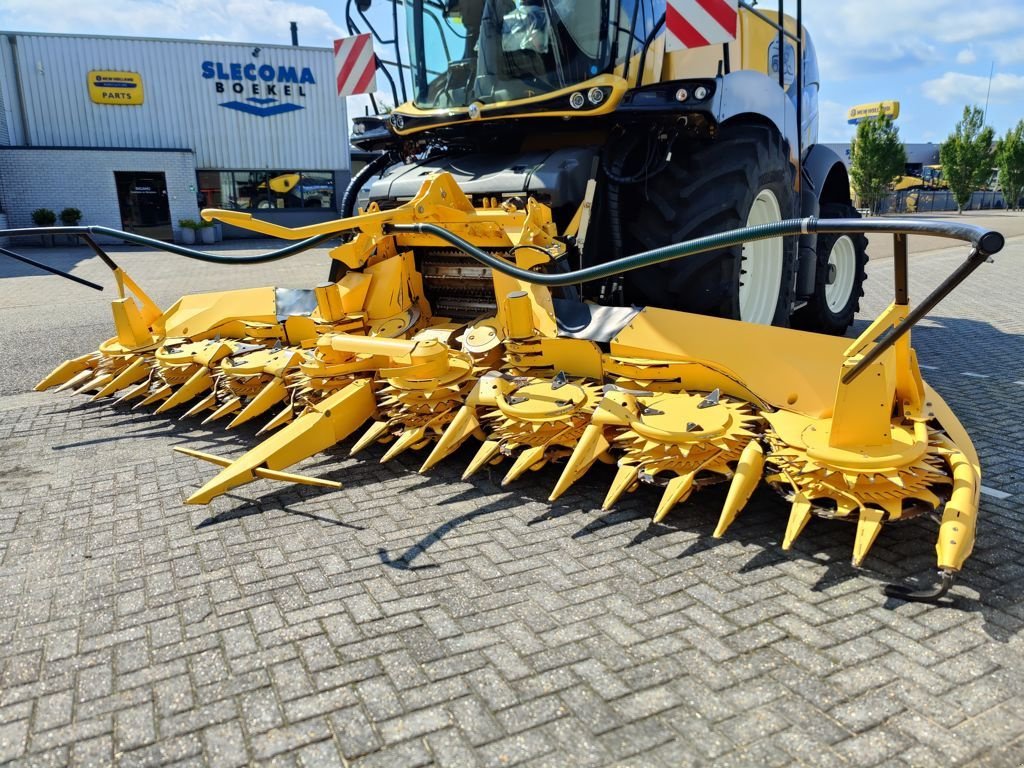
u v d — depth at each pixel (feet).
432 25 17.06
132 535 10.52
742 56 18.17
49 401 17.98
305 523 10.66
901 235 7.73
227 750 6.40
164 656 7.71
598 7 14.46
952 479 8.73
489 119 15.43
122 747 6.48
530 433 10.77
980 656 7.22
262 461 11.20
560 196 14.01
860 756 6.06
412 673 7.29
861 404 8.53
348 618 8.24
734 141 15.02
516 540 9.89
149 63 76.74
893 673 7.01
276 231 12.05
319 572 9.27
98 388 18.20
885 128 123.03
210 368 15.28
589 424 10.72
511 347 12.49
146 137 78.38
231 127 80.53
